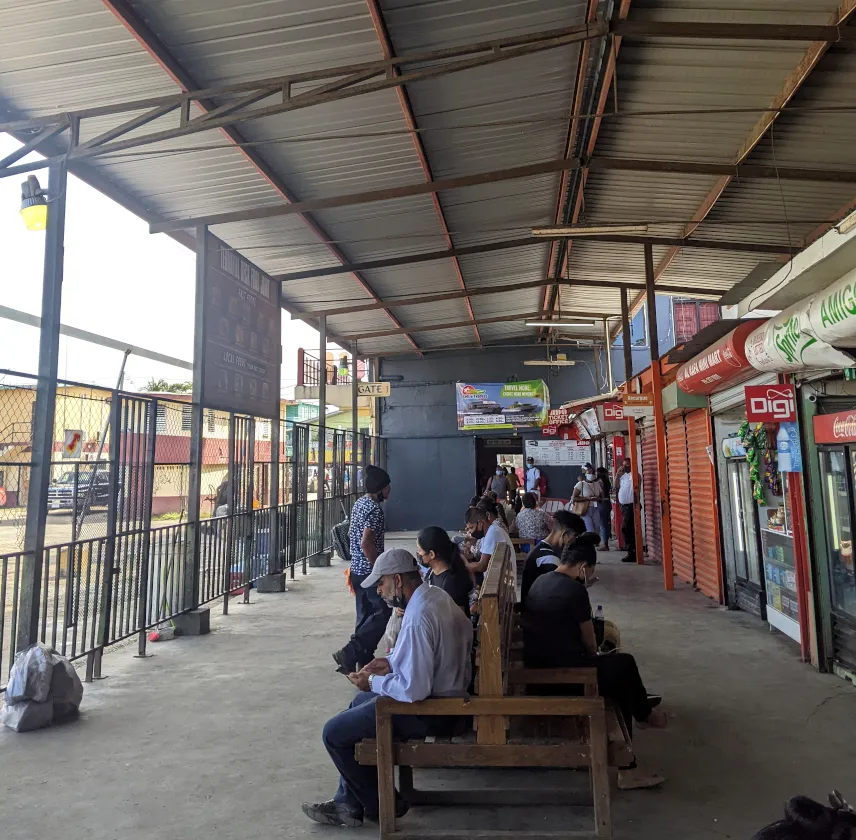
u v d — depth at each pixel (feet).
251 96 19.17
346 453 52.13
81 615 19.11
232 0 17.07
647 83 22.13
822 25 18.88
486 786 12.17
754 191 29.25
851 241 10.89
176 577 23.58
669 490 36.68
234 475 28.58
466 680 10.57
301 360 54.70
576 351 65.57
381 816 10.05
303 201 29.30
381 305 44.80
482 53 20.57
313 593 32.81
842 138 24.39
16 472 18.22
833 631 18.51
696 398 28.43
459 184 26.32
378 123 24.11
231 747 14.10
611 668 13.00
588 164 26.12
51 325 17.94
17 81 19.45
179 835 10.59
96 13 16.93
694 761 13.08
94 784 12.40
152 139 19.33
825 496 18.53
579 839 9.78
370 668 11.60
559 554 19.03
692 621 24.98
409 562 12.47
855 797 11.52
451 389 65.67
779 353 16.11
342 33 18.76
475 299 50.24
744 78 21.57
